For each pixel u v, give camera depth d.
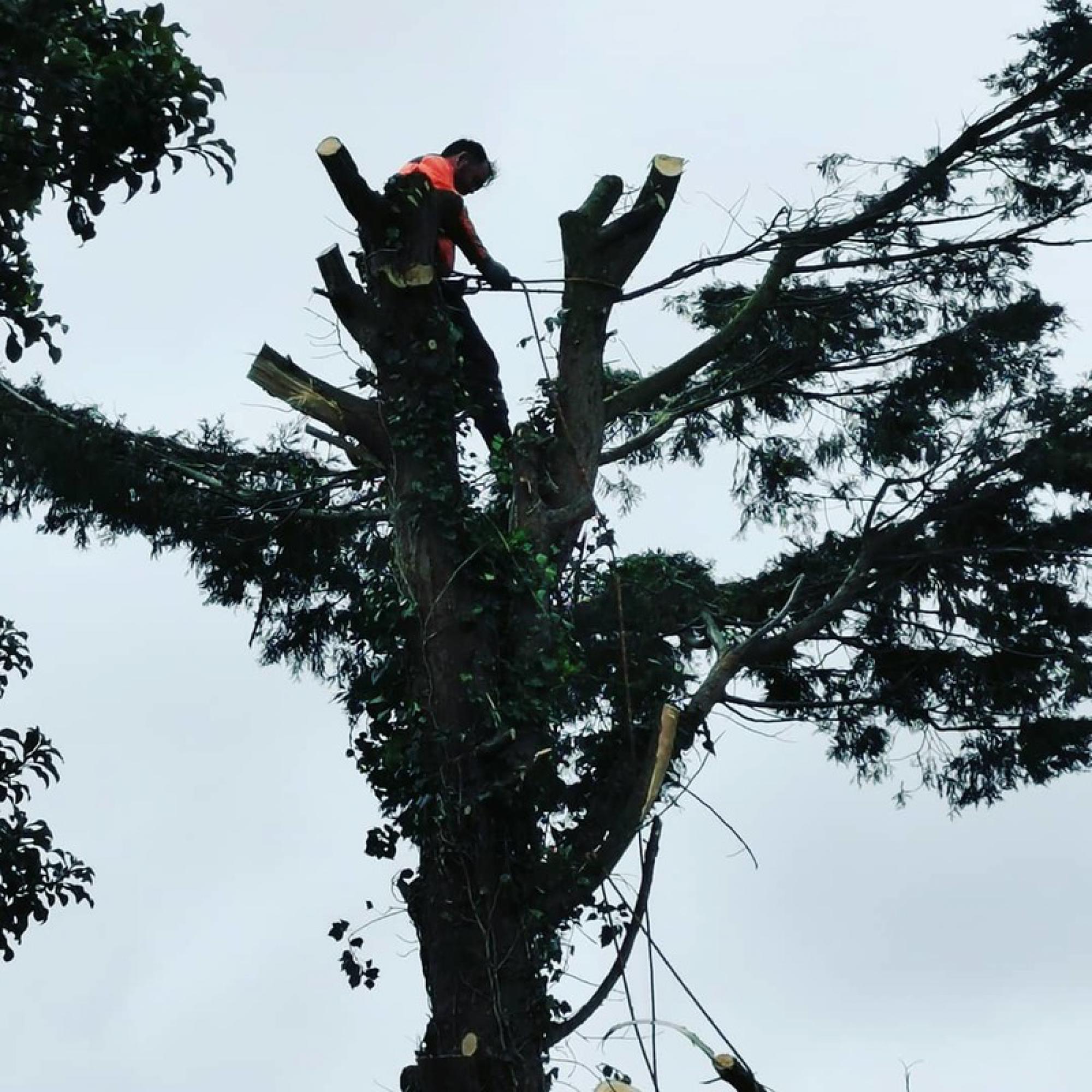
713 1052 10.23
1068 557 19.31
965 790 20.72
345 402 14.88
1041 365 19.92
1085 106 18.30
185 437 20.33
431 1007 13.41
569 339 15.80
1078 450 18.94
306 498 19.41
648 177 16.06
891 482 19.00
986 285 19.36
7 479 20.56
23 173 11.22
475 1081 12.97
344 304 14.65
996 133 18.39
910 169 18.23
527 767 13.77
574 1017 13.57
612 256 15.95
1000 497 19.03
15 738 14.66
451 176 14.91
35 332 11.92
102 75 11.02
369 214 14.64
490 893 13.44
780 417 20.30
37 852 14.45
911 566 19.23
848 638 20.14
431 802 13.52
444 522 14.16
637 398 16.70
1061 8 18.23
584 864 13.93
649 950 13.62
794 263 17.73
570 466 15.34
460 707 13.81
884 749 20.69
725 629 19.78
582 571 14.98
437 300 14.62
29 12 10.83
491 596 14.23
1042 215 18.83
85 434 19.81
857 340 19.45
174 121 11.22
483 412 15.02
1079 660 19.48
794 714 20.23
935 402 19.84
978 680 20.05
